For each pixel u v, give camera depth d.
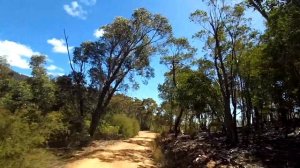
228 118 23.70
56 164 18.77
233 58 23.78
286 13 13.26
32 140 11.76
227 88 23.70
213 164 17.44
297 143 19.38
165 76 41.97
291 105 18.30
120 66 38.06
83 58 38.25
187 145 27.31
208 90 25.73
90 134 36.69
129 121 48.16
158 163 23.23
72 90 37.97
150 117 90.31
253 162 16.73
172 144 31.62
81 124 32.78
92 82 38.72
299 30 12.60
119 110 51.66
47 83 33.19
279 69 16.28
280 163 16.02
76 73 38.25
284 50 13.87
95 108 39.62
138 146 32.91
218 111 26.33
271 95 18.67
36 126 12.52
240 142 23.45
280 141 20.66
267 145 20.23
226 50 24.09
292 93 17.27
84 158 21.81
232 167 16.31
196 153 21.30
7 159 10.57
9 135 10.84
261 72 18.31
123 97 49.03
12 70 33.03
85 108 39.06
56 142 26.83
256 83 21.05
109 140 37.06
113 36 38.22
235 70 24.05
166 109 48.94
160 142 38.50
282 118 22.59
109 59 38.06
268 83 17.84
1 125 10.66
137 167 20.70
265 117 29.59
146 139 44.00
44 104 32.09
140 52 38.84
